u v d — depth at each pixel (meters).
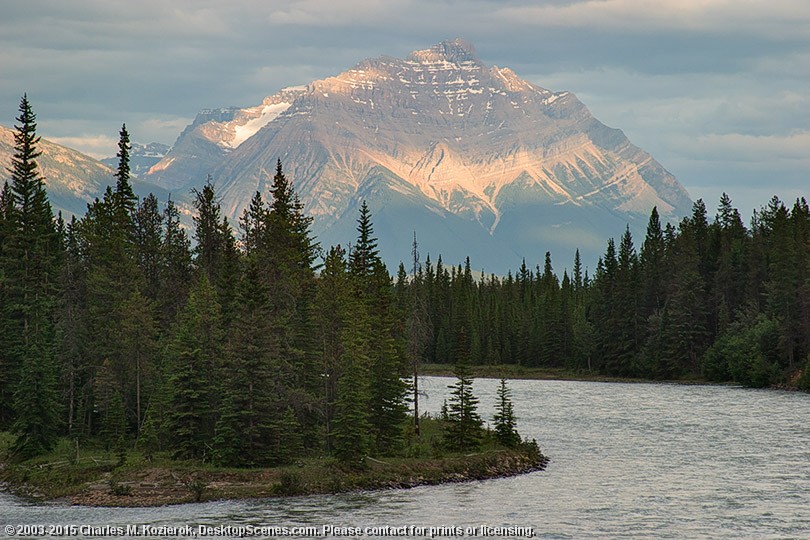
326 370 85.06
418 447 77.62
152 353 92.06
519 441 82.19
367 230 107.88
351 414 72.62
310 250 105.31
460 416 80.44
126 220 112.75
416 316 91.50
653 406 126.31
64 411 92.69
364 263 107.06
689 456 81.00
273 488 64.50
